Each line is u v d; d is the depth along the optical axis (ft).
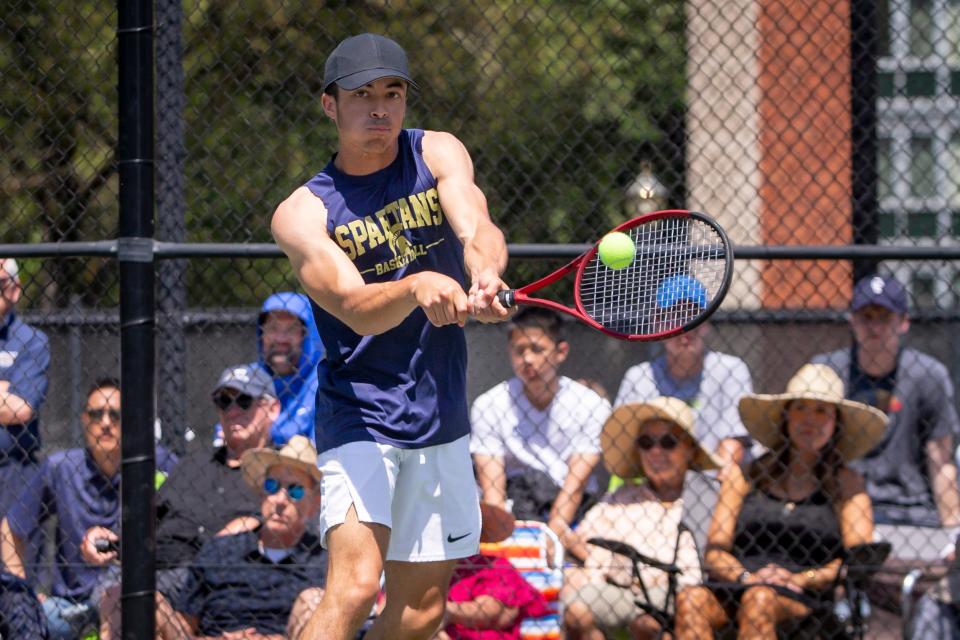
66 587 55.72
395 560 41.55
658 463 56.34
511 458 58.90
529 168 72.49
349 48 38.86
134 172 49.55
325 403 41.11
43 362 57.57
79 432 62.69
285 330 57.16
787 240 78.07
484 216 39.45
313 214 39.47
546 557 54.44
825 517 54.19
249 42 65.16
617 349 64.23
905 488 58.13
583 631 54.85
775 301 78.84
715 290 42.70
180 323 60.64
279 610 53.26
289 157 69.62
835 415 54.29
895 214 67.82
